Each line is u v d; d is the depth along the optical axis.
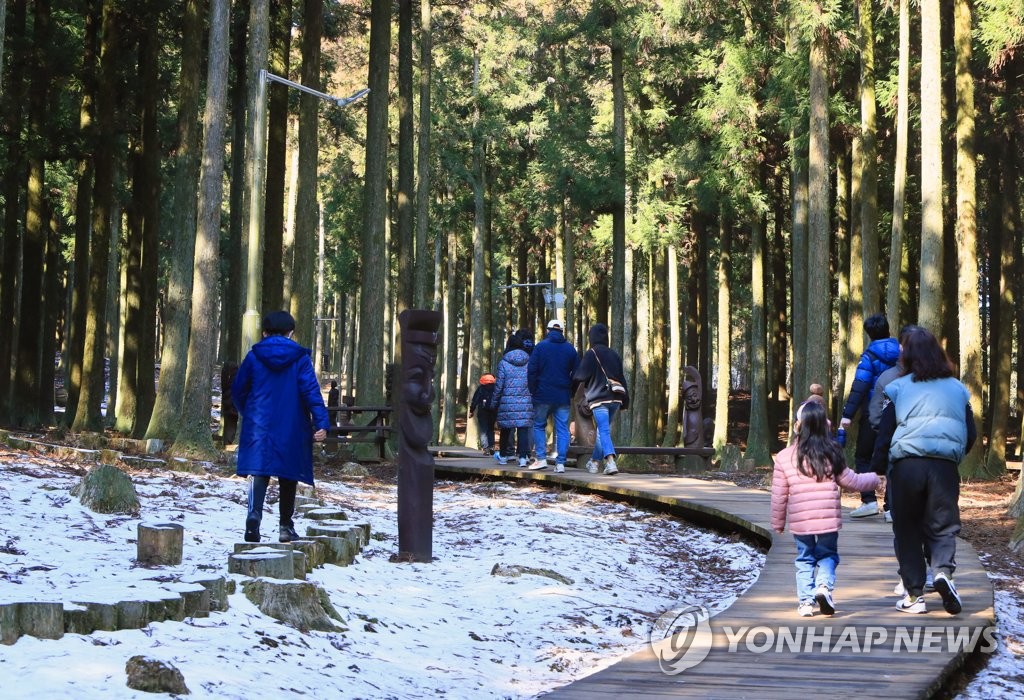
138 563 8.60
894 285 22.34
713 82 29.66
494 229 45.34
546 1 31.38
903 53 22.48
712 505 14.19
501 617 8.54
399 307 27.42
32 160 26.11
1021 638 8.00
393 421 24.78
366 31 32.84
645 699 5.52
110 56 25.89
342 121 37.62
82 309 28.08
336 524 10.72
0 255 36.28
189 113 21.19
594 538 13.48
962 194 21.95
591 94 33.81
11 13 26.38
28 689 4.88
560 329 18.45
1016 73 25.72
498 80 37.59
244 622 6.76
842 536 11.62
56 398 42.88
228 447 21.86
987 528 14.74
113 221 37.97
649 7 27.77
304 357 9.49
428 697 6.01
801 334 26.41
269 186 25.58
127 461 15.02
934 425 7.37
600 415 17.88
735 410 49.34
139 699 4.95
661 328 36.66
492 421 24.23
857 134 25.80
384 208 24.23
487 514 15.04
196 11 21.48
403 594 8.99
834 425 28.72
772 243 36.81
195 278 18.42
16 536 9.26
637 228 30.12
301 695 5.55
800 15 21.91
